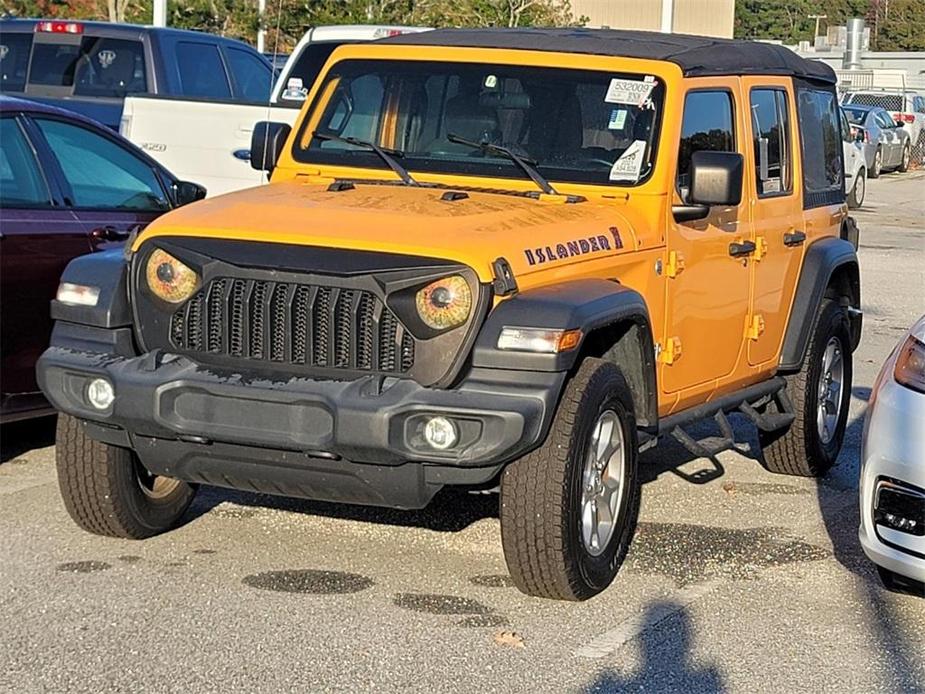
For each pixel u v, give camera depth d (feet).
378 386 18.35
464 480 18.66
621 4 132.98
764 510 25.50
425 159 22.79
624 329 20.84
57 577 20.44
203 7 75.82
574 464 19.20
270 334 18.97
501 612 19.66
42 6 80.28
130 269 19.76
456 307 18.38
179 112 38.68
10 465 26.48
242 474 19.39
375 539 22.70
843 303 29.43
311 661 17.71
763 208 25.48
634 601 20.31
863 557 22.80
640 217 21.81
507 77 22.93
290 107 38.19
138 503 21.63
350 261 18.67
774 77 26.27
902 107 135.64
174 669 17.33
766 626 19.52
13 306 25.22
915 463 18.83
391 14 82.02
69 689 16.69
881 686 17.57
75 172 27.14
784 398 27.14
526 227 19.84
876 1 293.23
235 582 20.48
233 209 20.16
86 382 19.57
